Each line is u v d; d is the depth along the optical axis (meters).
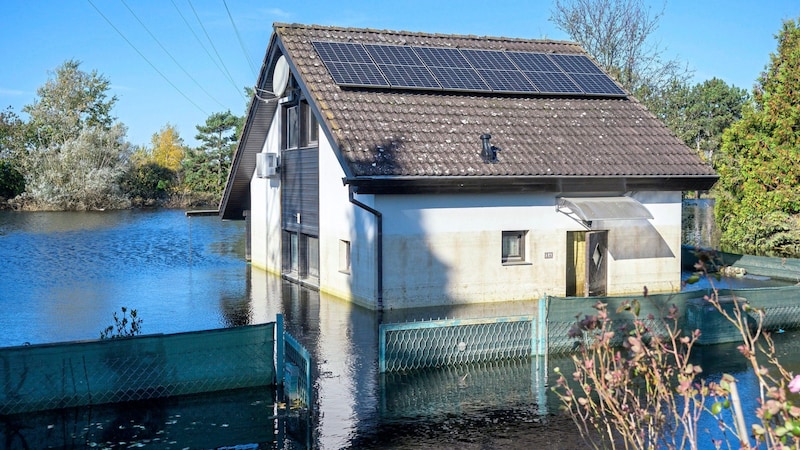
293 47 20.17
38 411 10.25
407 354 12.45
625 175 18.86
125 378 10.62
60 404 10.33
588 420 9.98
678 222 20.23
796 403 10.49
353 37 21.53
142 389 10.70
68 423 9.93
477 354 12.84
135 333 14.68
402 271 17.62
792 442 6.01
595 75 22.62
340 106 18.41
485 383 11.75
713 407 5.02
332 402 10.89
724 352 13.68
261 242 26.34
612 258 19.56
